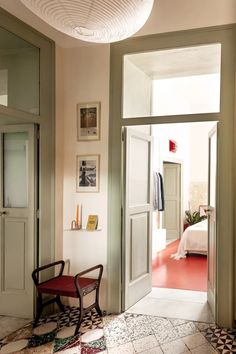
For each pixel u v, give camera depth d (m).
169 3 3.46
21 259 3.56
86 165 3.84
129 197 3.78
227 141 3.29
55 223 3.78
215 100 4.93
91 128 3.82
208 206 3.98
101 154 3.78
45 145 3.62
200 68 4.09
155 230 6.94
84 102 3.85
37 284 3.37
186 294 4.28
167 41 3.47
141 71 4.17
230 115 3.28
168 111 5.23
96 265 3.76
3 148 3.70
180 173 8.59
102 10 2.06
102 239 3.76
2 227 3.62
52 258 3.72
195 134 9.11
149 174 4.33
